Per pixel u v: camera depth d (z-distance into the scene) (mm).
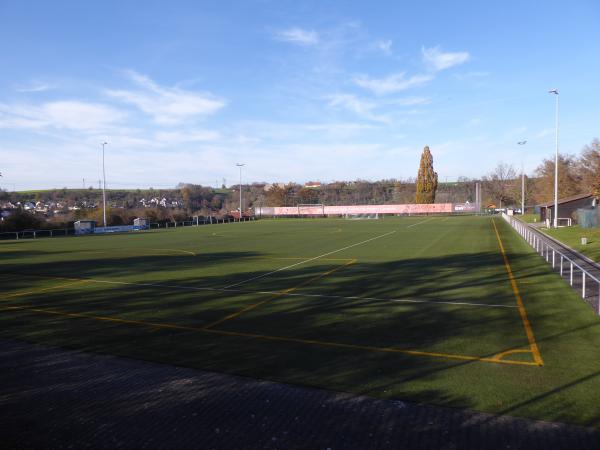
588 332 9195
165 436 5242
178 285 15742
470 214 84188
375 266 19406
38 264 22641
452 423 5398
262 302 12617
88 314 11555
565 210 50312
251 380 6895
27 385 6840
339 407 5891
